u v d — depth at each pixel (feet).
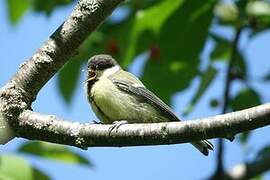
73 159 36.55
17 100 24.53
